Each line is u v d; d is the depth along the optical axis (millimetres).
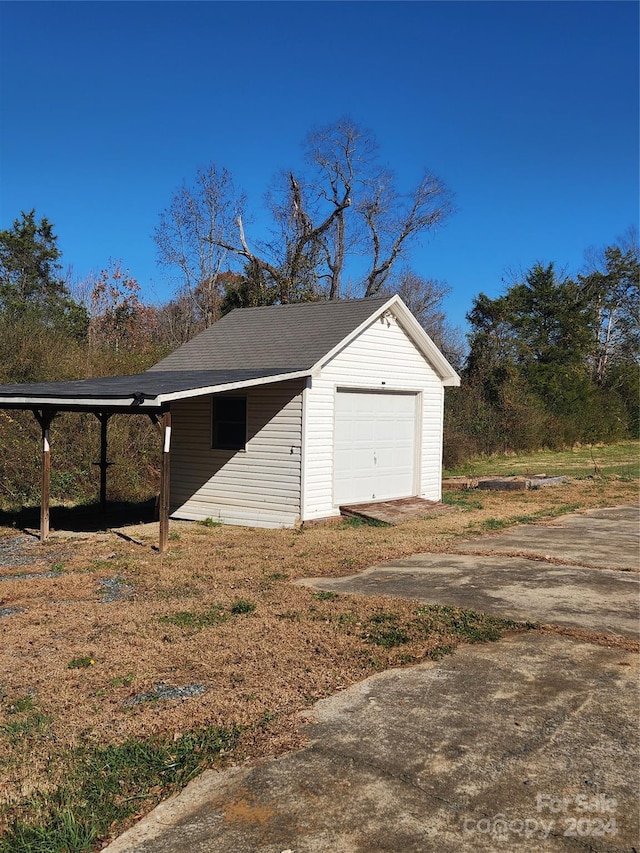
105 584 7727
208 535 11141
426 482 14711
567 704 4516
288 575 8102
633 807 3346
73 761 3766
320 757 3834
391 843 3082
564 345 39125
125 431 15391
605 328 43125
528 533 11164
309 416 11875
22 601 7004
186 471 13242
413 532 11203
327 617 6297
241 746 3949
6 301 19234
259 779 3615
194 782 3604
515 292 39719
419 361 14406
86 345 18094
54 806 3359
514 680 4918
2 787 3520
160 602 6879
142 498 15109
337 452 12641
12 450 13625
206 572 8258
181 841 3123
